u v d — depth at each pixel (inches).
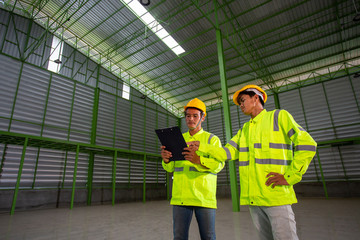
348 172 602.5
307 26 572.1
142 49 673.0
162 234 185.6
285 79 759.1
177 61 721.6
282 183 62.2
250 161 72.2
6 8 505.7
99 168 599.5
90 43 668.7
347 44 615.2
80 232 196.9
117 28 617.3
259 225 70.5
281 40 611.5
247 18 557.9
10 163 436.5
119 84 743.7
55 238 175.0
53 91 550.3
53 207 473.7
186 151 84.5
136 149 732.0
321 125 671.8
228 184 770.8
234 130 829.2
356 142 593.9
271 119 72.1
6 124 456.1
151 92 872.3
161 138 87.8
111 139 661.3
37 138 392.8
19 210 418.6
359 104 629.3
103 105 665.0
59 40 599.2
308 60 679.1
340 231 178.1
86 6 556.7
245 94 80.7
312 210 317.1
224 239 164.9
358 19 450.0
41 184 472.7
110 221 260.1
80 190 538.6
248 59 678.5
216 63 717.9
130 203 593.6
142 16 575.2
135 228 213.2
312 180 642.2
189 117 98.7
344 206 357.1
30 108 498.6
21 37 517.0
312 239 157.2
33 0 527.5
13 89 478.6
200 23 581.3
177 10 549.3
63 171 518.3
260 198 66.2
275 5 522.0
